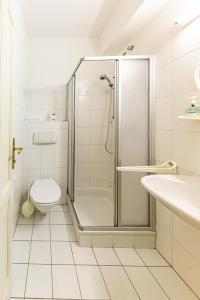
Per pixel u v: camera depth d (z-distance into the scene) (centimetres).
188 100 157
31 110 322
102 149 294
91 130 296
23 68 271
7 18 102
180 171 170
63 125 316
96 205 276
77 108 292
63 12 255
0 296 101
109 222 223
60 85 326
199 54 146
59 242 212
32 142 309
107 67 240
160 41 196
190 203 116
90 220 228
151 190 120
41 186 267
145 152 214
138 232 208
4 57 96
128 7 211
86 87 291
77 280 160
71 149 300
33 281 157
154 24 205
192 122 154
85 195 294
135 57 208
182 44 164
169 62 183
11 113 123
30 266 174
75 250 199
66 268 173
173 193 125
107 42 281
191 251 154
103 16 267
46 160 314
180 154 169
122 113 212
